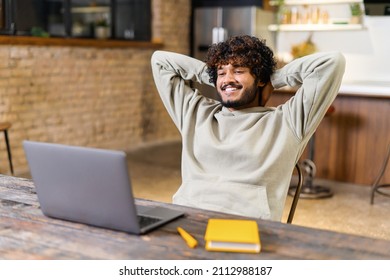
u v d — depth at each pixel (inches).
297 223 139.9
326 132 189.5
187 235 51.9
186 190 74.4
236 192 70.3
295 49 238.1
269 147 71.4
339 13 244.8
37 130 202.4
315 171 178.2
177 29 272.5
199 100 80.8
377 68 233.0
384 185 166.9
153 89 264.2
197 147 75.8
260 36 261.0
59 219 57.6
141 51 252.7
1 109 187.2
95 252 48.8
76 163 52.5
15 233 53.5
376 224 140.3
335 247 50.1
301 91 71.2
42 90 202.5
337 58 67.8
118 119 243.8
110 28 243.6
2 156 189.5
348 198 167.0
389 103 175.2
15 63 190.1
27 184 73.3
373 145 180.5
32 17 212.2
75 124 219.9
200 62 83.4
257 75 73.6
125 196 51.1
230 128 74.9
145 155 231.8
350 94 180.2
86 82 223.0
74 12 233.8
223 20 266.7
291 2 249.6
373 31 231.3
